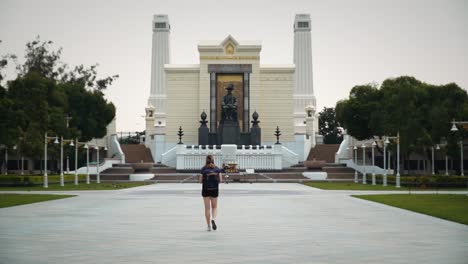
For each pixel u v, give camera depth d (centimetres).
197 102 14975
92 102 12838
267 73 14938
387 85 12569
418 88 11300
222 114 13662
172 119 14938
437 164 14212
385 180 8938
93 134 12938
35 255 2248
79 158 13962
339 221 3497
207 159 3059
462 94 11225
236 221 3506
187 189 7981
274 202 5222
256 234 2877
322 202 5203
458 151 11162
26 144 9862
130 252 2317
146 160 14550
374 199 5569
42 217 3738
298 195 6369
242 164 12281
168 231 2994
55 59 14362
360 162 13675
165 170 12350
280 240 2659
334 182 10669
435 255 2239
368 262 2097
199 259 2159
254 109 14788
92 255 2248
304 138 14388
